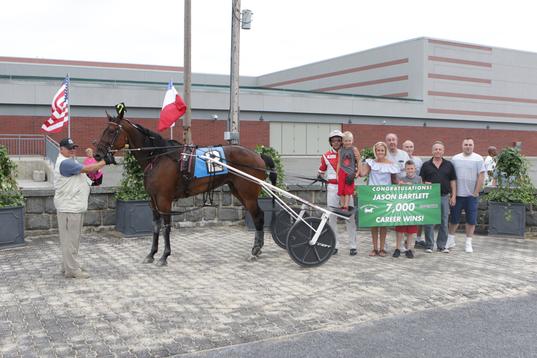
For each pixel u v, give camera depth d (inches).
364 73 1870.1
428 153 1731.1
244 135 1453.0
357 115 1600.6
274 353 184.4
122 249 358.6
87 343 191.3
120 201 406.9
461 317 223.6
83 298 245.0
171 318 218.4
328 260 331.0
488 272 301.9
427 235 358.6
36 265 309.6
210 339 196.4
